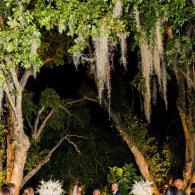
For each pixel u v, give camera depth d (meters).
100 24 11.95
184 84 17.22
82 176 20.94
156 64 13.66
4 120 17.88
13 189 10.92
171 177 19.52
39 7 11.86
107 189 20.02
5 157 17.86
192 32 14.36
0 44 11.88
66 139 20.31
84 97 20.34
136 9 12.31
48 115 18.75
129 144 19.53
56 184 14.63
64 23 12.04
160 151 20.97
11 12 13.67
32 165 18.95
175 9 12.50
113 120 19.83
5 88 14.20
